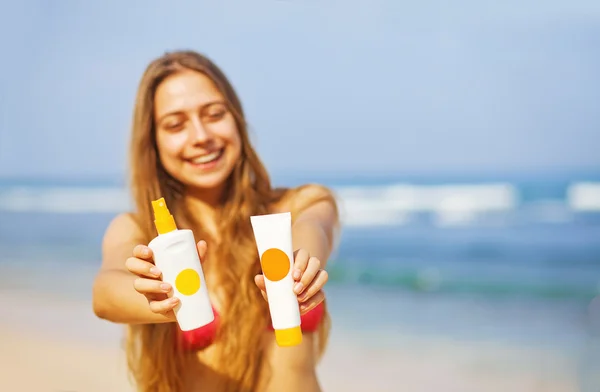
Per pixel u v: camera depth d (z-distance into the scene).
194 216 2.51
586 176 21.69
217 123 2.38
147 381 2.40
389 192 18.88
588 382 5.51
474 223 14.90
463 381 5.61
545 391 5.42
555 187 17.47
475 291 9.19
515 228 14.30
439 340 6.75
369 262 12.03
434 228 14.65
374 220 15.63
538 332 6.99
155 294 1.72
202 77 2.39
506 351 6.39
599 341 6.53
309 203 2.57
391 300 8.70
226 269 2.40
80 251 12.28
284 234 1.67
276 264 1.66
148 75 2.39
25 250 12.55
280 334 1.67
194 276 1.68
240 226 2.48
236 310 2.34
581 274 10.20
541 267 10.97
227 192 2.53
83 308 7.80
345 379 5.68
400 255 12.72
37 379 5.67
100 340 6.64
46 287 8.86
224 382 2.30
